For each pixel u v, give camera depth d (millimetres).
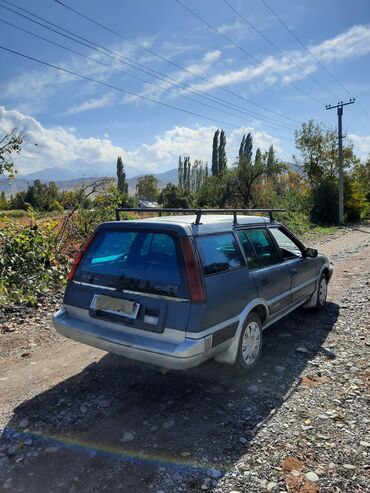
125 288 3602
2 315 6105
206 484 2572
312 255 5715
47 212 10453
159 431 3170
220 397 3713
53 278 8180
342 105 29125
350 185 31781
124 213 11695
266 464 2764
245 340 4059
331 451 2898
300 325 5789
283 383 3984
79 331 3787
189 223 3631
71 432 3160
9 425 3258
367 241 17609
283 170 33031
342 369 4293
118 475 2668
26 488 2557
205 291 3346
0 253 7645
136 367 4379
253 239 4543
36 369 4363
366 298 7172
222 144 74875
